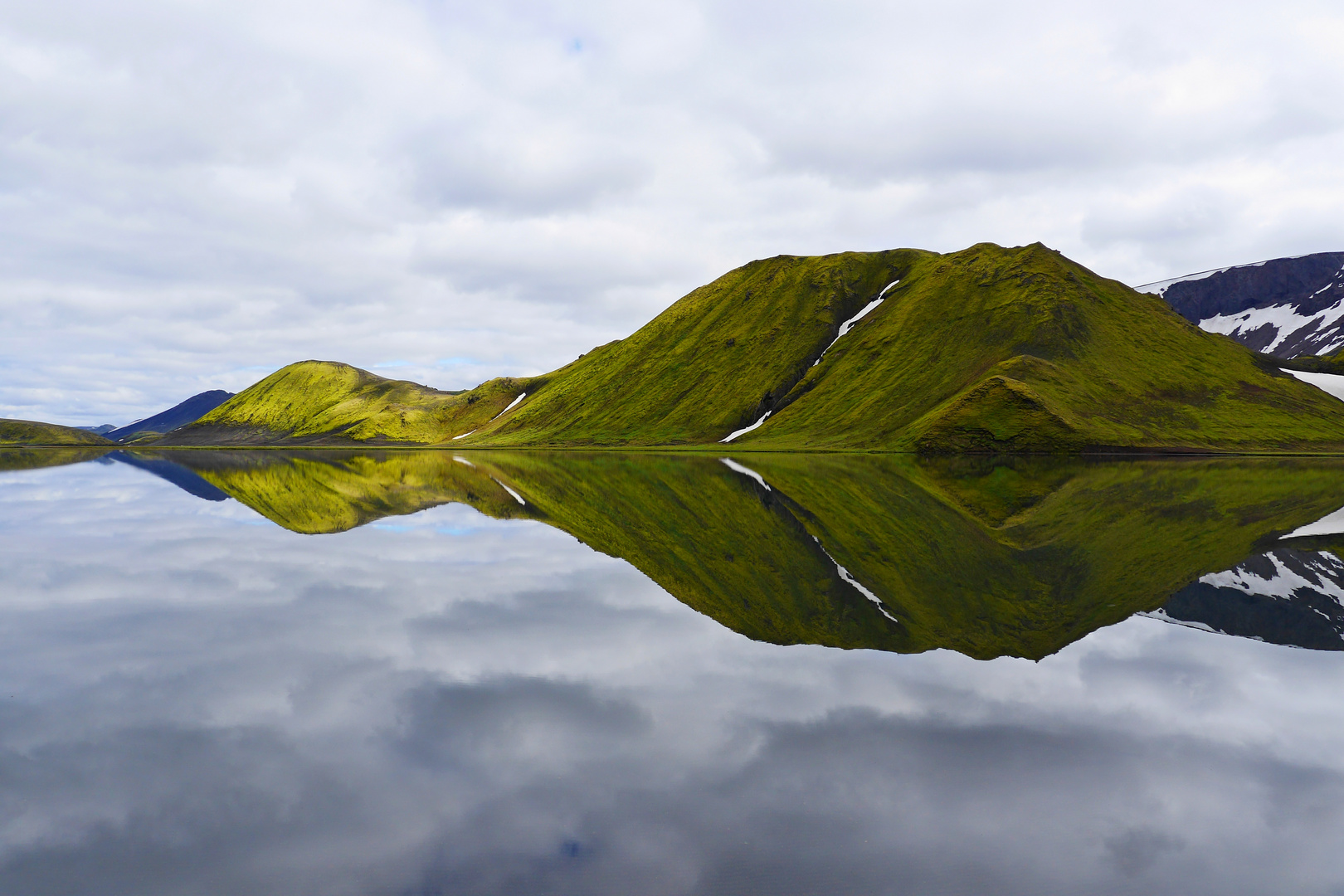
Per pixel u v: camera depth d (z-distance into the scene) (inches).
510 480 3026.6
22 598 885.8
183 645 699.4
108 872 345.7
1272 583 936.9
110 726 512.1
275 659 656.4
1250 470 3307.1
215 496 2289.6
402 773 444.5
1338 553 1132.5
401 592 918.4
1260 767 455.8
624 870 349.1
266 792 421.1
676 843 371.6
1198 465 3678.6
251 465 4672.7
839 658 659.4
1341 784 435.5
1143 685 589.3
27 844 369.7
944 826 388.5
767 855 362.0
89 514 1780.3
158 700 559.8
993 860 360.2
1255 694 573.3
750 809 403.5
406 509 1898.4
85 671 624.7
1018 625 764.0
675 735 498.0
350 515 1759.4
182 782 433.7
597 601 868.6
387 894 331.9
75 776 440.1
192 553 1222.9
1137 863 358.3
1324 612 800.3
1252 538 1277.1
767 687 587.2
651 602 865.5
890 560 1112.2
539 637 721.6
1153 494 2105.1
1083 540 1268.5
